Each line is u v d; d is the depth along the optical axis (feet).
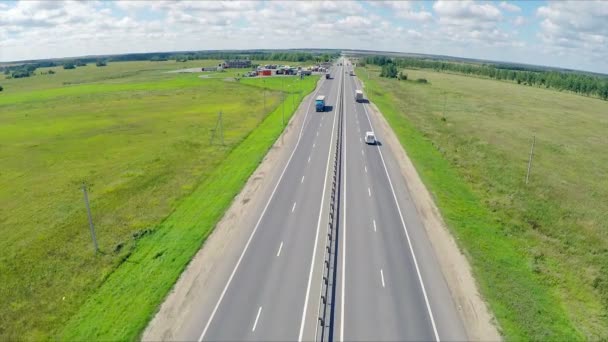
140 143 261.85
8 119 352.69
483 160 224.33
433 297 105.50
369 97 417.28
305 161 211.00
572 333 94.27
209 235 137.08
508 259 124.06
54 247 134.51
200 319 97.81
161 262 121.70
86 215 156.87
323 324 93.25
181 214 154.10
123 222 149.59
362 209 155.22
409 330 94.38
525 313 100.17
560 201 174.29
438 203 160.66
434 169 200.64
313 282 111.96
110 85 591.78
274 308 101.60
